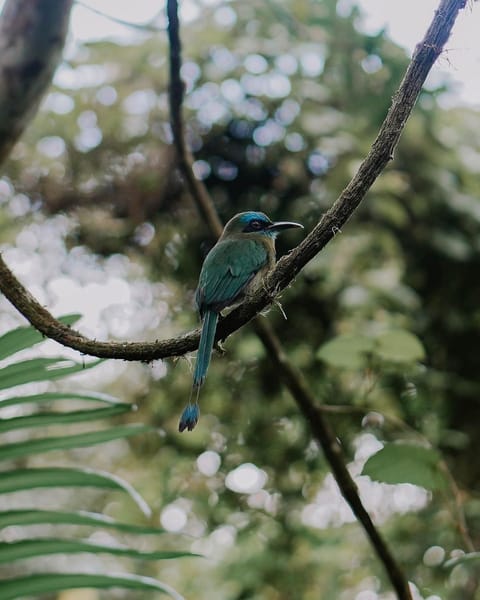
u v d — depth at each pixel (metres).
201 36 6.22
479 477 5.91
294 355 5.89
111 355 2.22
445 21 2.06
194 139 6.14
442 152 6.18
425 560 5.79
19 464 7.53
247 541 6.58
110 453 7.68
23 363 1.82
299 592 6.50
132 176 6.20
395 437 5.77
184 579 7.13
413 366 3.48
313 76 6.18
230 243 3.89
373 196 5.85
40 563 6.54
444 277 6.03
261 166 6.06
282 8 6.25
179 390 6.54
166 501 6.75
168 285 6.25
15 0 2.87
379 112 6.06
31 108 2.93
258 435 6.35
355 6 6.22
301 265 2.38
